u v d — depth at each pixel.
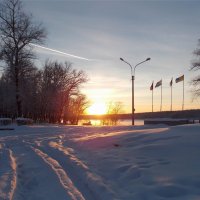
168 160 12.16
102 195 9.05
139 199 8.44
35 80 69.25
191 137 15.41
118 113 96.12
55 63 80.12
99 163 13.72
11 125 50.31
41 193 9.73
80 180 11.25
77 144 21.50
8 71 58.34
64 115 86.19
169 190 8.67
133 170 11.21
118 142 18.36
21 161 15.60
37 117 77.38
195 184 8.97
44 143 24.06
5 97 67.94
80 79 81.25
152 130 20.83
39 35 58.53
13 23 57.16
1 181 11.07
